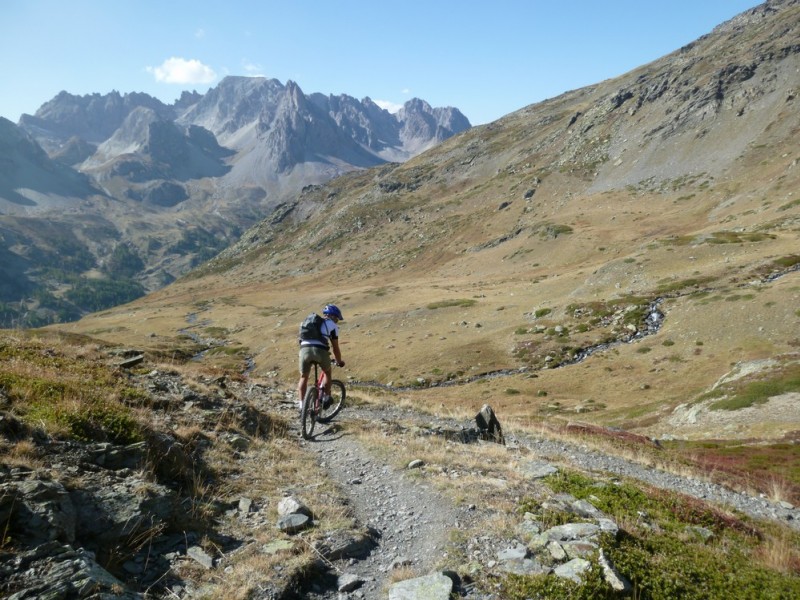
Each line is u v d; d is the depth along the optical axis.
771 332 63.22
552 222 178.12
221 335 135.00
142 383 13.63
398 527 8.07
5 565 4.97
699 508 10.49
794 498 19.30
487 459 12.12
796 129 167.50
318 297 168.25
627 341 77.19
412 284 165.75
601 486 10.27
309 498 8.92
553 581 5.99
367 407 23.08
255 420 13.88
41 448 7.16
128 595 5.23
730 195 151.50
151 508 6.82
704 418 43.06
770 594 6.41
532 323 93.25
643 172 198.88
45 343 15.71
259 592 5.88
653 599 5.93
